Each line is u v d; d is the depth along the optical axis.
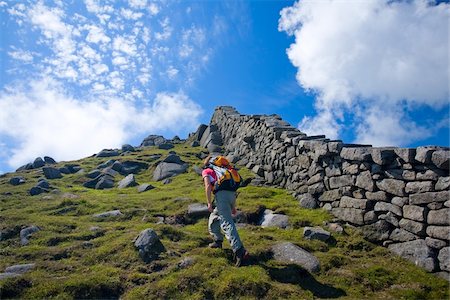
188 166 21.48
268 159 16.91
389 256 8.62
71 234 10.05
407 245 8.50
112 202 13.61
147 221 11.27
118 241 9.05
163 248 8.66
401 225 8.87
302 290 7.11
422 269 7.86
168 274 7.58
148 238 8.69
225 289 6.95
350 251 9.03
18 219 11.27
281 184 15.20
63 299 6.79
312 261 8.09
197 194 14.45
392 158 9.50
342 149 11.10
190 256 8.27
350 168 10.78
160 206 12.79
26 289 7.05
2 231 10.26
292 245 8.72
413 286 7.29
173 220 11.36
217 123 29.77
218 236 8.73
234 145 23.33
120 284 7.32
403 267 8.03
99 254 8.55
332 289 7.26
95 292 7.07
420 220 8.37
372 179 9.88
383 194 9.51
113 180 20.39
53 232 10.37
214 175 8.52
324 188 11.96
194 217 11.52
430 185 8.32
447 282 7.33
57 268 8.02
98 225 11.02
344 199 10.84
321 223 10.59
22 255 8.77
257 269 7.62
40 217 11.65
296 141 14.20
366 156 10.11
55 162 27.52
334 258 8.39
